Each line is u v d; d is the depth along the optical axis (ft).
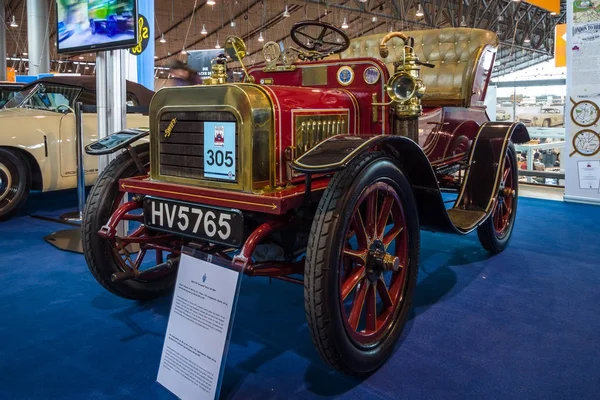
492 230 10.46
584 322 7.62
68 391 5.71
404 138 6.18
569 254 11.13
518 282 9.36
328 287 5.32
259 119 5.92
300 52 8.80
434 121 9.57
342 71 7.84
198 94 6.23
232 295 5.22
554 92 32.01
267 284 9.20
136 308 8.08
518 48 60.18
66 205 16.90
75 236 12.15
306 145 6.57
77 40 10.77
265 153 6.02
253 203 5.69
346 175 5.64
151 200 6.66
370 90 7.64
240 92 5.85
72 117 15.40
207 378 5.31
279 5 56.75
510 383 5.93
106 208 7.60
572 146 16.99
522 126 10.75
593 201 16.81
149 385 5.87
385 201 6.33
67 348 6.72
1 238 12.39
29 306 8.12
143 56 24.73
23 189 14.53
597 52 16.02
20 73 86.94
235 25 65.92
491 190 9.53
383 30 68.49
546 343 6.93
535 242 12.14
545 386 5.86
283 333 7.22
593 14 16.06
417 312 7.98
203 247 7.19
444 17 59.88
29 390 5.72
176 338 5.72
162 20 63.10
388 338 6.37
